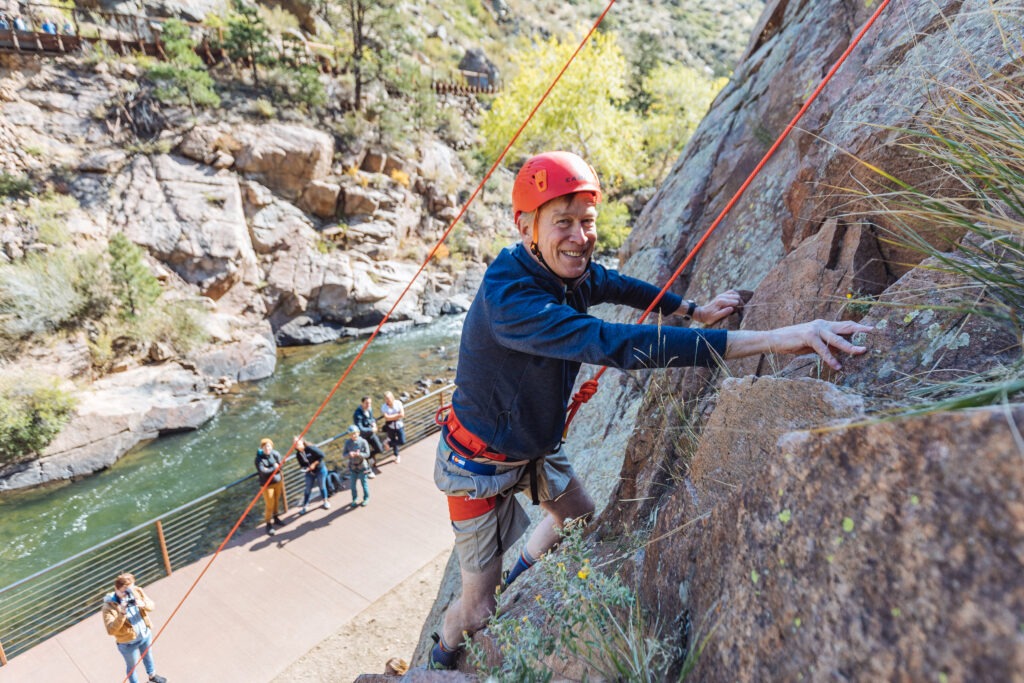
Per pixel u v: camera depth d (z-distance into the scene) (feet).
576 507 7.09
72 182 62.64
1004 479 2.20
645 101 134.31
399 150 85.46
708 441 5.16
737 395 5.03
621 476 7.86
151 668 21.45
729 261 10.48
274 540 29.35
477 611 6.70
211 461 46.03
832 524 2.82
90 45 72.59
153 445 48.21
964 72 5.37
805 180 7.81
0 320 49.32
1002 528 2.14
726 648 3.26
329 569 27.35
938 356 4.24
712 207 13.16
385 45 98.07
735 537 3.59
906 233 5.60
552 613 4.71
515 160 101.24
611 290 6.32
